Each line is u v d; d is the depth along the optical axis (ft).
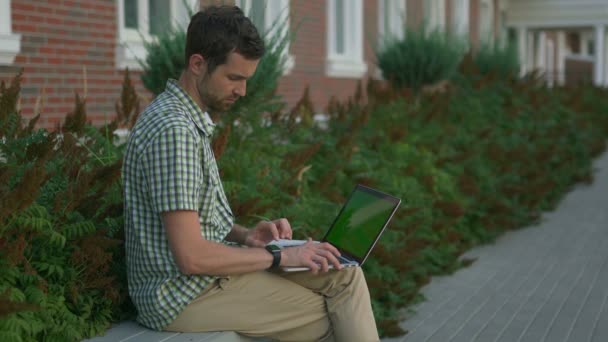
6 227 8.46
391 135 20.90
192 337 8.54
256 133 15.65
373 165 18.98
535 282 18.15
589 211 27.61
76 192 9.34
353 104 21.93
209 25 8.33
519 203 25.98
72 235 9.37
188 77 8.61
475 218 22.48
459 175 22.52
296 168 15.33
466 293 17.08
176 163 7.97
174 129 8.04
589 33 100.07
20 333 7.97
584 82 48.88
